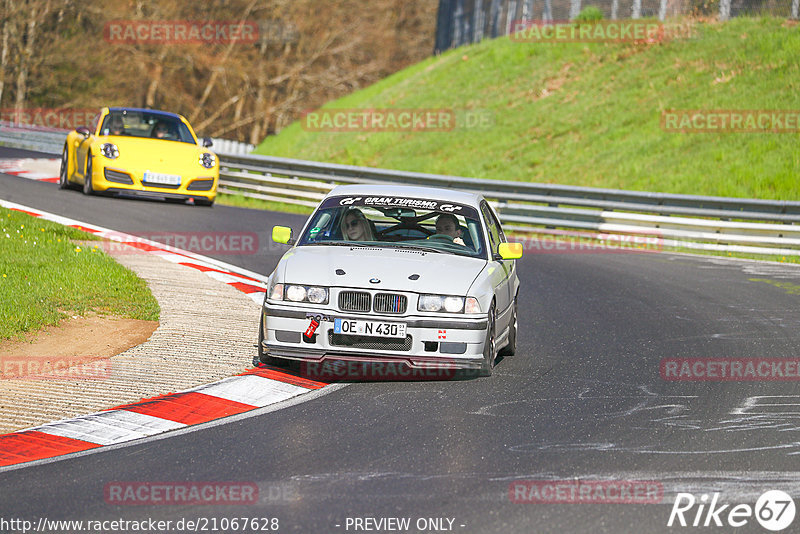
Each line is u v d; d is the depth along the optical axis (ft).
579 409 82.74
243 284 139.23
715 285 160.15
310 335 88.53
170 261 152.76
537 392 88.58
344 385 89.40
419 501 59.21
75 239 161.68
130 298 121.39
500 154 320.50
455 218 102.47
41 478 63.00
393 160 343.26
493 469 65.87
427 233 101.76
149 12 581.94
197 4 596.29
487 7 445.37
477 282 91.04
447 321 87.92
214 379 89.35
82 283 123.85
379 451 69.51
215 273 146.30
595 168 289.53
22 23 548.31
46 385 85.35
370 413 79.87
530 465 66.95
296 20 613.11
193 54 573.74
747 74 311.06
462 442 72.18
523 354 106.11
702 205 210.38
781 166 257.96
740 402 86.74
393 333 87.66
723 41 337.93
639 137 298.15
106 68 566.36
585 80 353.92
